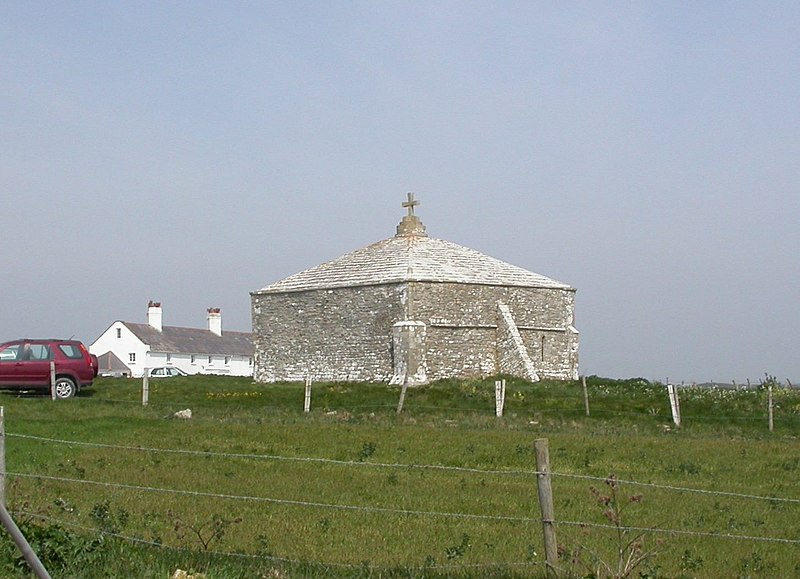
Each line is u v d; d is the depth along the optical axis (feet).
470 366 183.93
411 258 187.42
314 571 46.85
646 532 57.57
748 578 50.08
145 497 67.77
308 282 194.49
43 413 121.60
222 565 47.09
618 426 130.62
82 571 44.52
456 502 69.10
